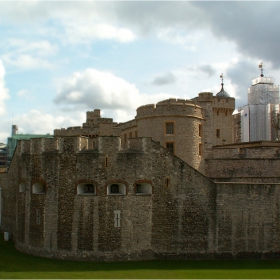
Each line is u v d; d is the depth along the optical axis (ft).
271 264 110.22
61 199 116.57
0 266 106.32
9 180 162.20
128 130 180.86
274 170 141.38
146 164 115.44
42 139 120.78
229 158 143.43
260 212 115.96
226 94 235.61
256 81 295.48
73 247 114.62
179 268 105.40
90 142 130.82
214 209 115.75
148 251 114.42
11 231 157.58
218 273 100.12
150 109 139.03
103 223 113.70
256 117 284.61
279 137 270.46
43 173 119.96
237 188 116.26
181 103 137.49
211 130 167.32
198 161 139.74
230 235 115.34
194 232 115.24
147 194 115.03
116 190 117.70
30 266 106.73
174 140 136.36
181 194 115.96
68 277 94.73
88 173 115.14
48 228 117.80
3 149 489.67
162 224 115.14
